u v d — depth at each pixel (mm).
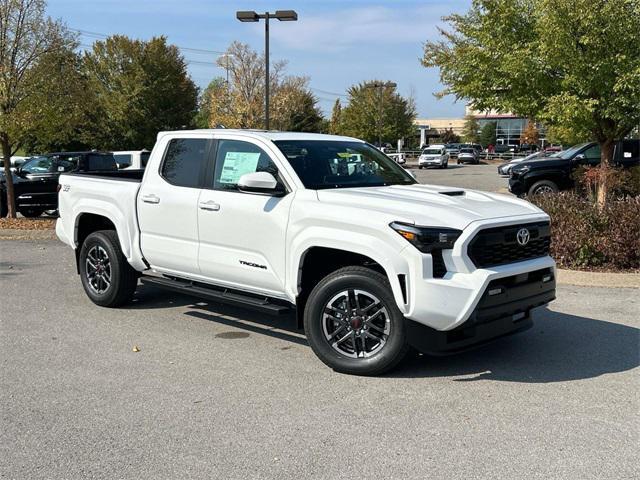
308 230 5172
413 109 66562
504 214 5039
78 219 7512
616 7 10922
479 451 3758
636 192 13195
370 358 4965
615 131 12766
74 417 4270
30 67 14047
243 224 5672
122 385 4855
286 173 5523
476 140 96438
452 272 4668
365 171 6051
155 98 46156
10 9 13617
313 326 5168
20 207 16094
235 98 32344
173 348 5789
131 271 7145
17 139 14367
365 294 4949
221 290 6230
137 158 20469
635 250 9125
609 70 11273
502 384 4871
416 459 3660
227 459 3670
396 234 4680
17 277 9086
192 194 6129
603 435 3971
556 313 7004
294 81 46625
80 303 7527
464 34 13492
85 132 43406
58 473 3520
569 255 9398
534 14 12203
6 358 5500
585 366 5285
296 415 4289
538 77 12227
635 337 6109
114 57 45844
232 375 5078
